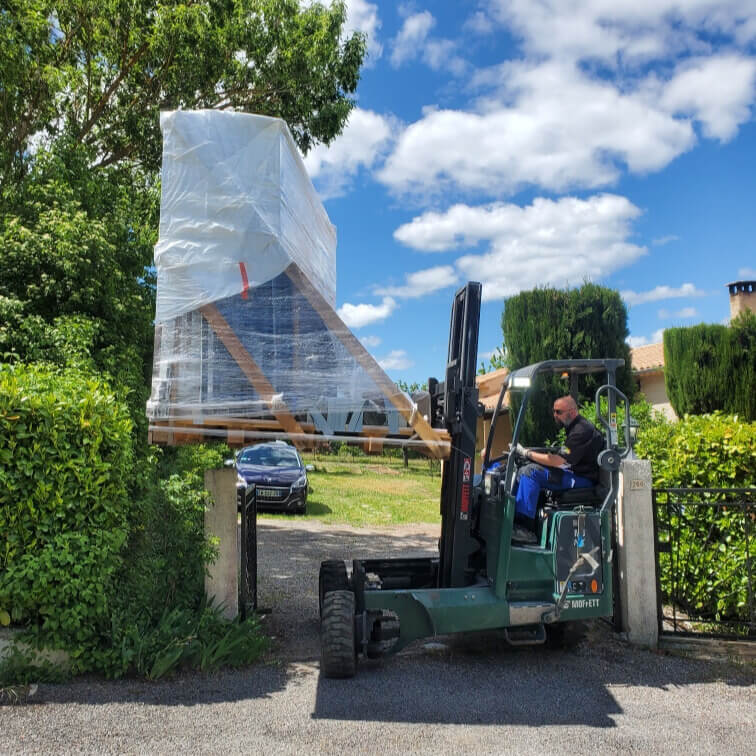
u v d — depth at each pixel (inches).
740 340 724.0
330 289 291.4
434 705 194.2
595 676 218.7
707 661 232.4
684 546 277.9
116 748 162.4
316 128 525.3
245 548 263.9
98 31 478.3
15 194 357.1
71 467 200.7
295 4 506.0
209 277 211.8
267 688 204.5
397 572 268.7
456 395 235.8
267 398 208.7
